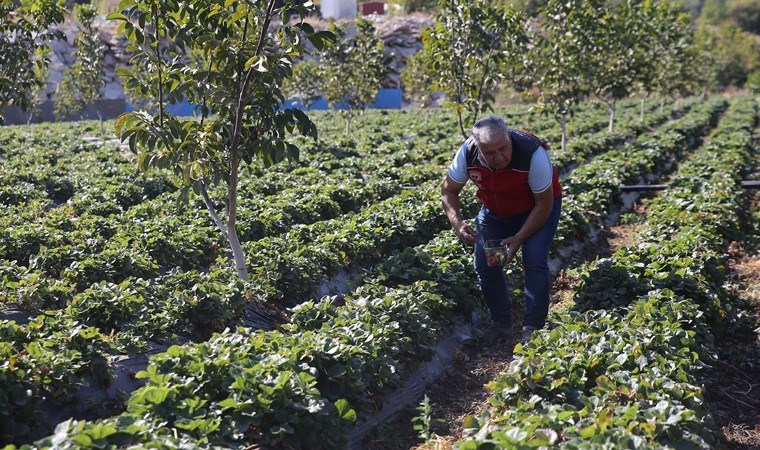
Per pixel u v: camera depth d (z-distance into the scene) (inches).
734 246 408.2
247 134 279.3
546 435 159.6
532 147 233.8
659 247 332.5
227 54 260.2
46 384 189.2
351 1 1820.9
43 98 1333.7
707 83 1827.0
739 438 200.8
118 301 244.7
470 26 550.6
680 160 780.6
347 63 863.1
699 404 186.5
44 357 194.1
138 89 288.2
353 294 274.4
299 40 255.0
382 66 877.2
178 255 342.6
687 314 247.4
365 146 768.9
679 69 1262.3
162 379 174.6
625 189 513.3
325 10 1812.3
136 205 463.8
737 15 3875.5
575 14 722.8
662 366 201.2
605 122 1069.8
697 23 3919.8
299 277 306.0
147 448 139.6
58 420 189.2
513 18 568.7
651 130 1089.4
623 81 906.1
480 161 239.5
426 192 475.5
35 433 176.7
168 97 283.0
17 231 336.2
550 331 237.3
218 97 261.7
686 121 1062.4
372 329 225.8
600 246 429.4
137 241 339.9
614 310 255.6
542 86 764.6
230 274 287.7
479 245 264.7
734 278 355.9
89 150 777.6
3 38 454.3
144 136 267.6
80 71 926.4
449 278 292.0
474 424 182.7
